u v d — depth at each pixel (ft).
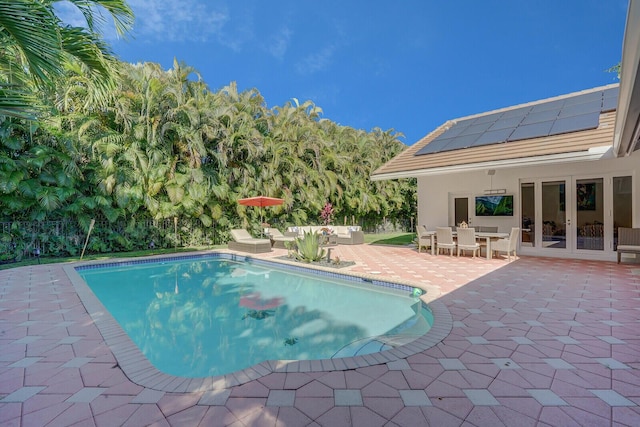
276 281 31.73
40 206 38.52
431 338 14.26
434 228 49.21
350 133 79.97
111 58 18.71
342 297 25.67
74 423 8.86
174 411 9.29
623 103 16.56
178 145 49.26
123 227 46.09
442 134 51.67
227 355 15.99
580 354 12.67
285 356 15.67
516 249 40.96
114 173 42.65
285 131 61.87
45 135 39.14
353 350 16.07
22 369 11.88
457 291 22.58
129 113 45.42
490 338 14.29
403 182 87.51
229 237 56.65
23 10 12.75
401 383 10.64
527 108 48.34
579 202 36.99
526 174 40.65
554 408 9.30
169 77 53.67
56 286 25.40
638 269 29.96
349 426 8.63
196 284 30.86
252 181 55.77
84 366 12.10
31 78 16.35
